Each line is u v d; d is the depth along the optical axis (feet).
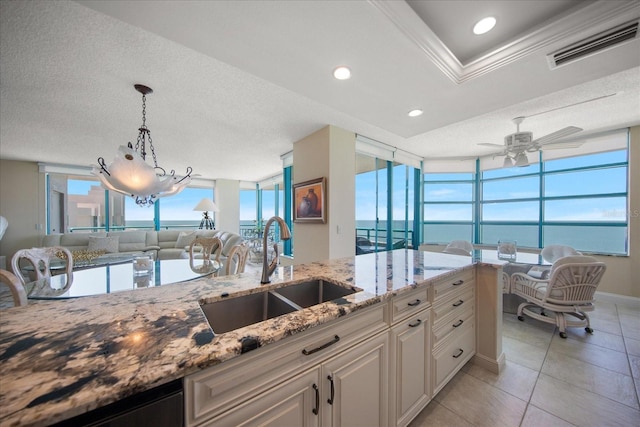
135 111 8.73
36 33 4.98
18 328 2.63
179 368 1.95
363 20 3.82
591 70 5.05
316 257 11.16
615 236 11.60
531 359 6.55
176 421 2.00
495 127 10.97
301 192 12.01
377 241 13.85
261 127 10.64
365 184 13.64
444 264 6.14
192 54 5.77
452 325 5.50
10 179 15.24
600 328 8.36
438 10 4.23
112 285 6.51
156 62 6.05
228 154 15.08
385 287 4.17
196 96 7.78
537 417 4.64
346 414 3.30
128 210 21.42
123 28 4.92
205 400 2.16
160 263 9.64
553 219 13.73
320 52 4.56
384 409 3.87
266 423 2.52
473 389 5.42
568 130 8.09
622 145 11.19
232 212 24.58
